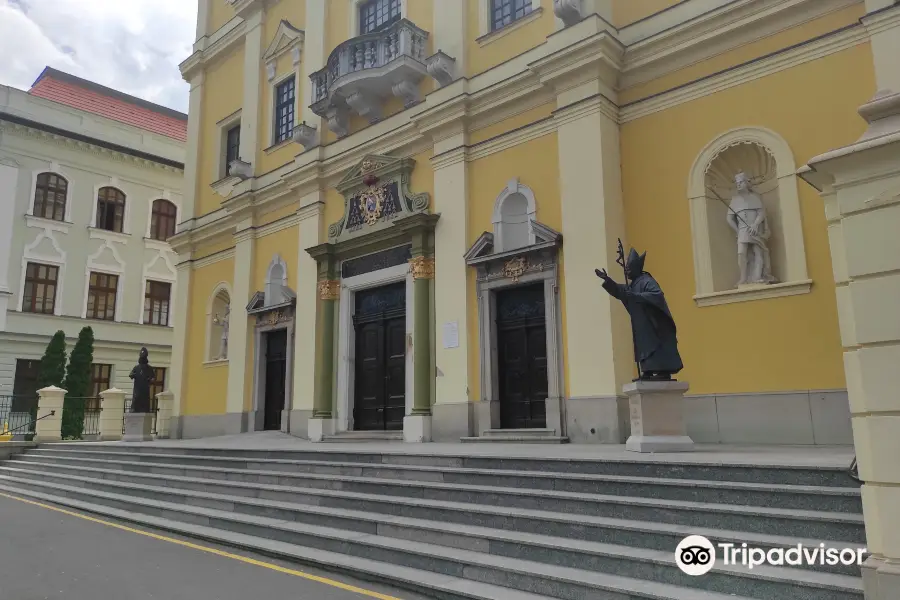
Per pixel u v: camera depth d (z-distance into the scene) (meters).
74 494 10.90
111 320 26.12
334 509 7.32
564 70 10.77
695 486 5.38
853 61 8.71
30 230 24.50
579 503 5.72
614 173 10.50
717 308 9.37
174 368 18.59
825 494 4.80
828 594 3.99
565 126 10.80
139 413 16.06
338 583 5.55
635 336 7.75
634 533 5.08
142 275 27.36
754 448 7.72
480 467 7.18
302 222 15.32
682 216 9.90
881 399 3.81
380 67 13.38
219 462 10.15
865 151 3.90
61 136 25.39
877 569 3.70
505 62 12.00
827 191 4.25
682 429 7.48
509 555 5.42
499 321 11.66
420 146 13.27
